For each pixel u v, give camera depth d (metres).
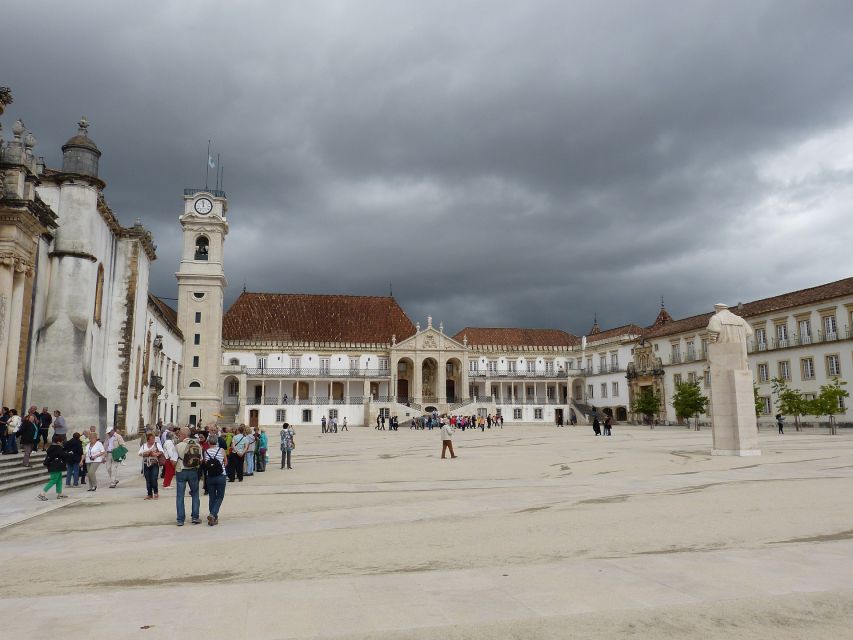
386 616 5.99
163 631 5.66
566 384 99.50
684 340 74.00
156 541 10.28
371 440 45.53
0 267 23.19
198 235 71.38
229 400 83.69
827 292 57.12
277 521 12.09
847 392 48.97
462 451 32.09
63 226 28.53
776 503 12.53
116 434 19.20
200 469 12.41
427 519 11.77
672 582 6.96
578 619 5.79
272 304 92.12
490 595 6.62
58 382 26.89
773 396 61.53
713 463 21.84
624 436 46.50
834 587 6.68
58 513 13.73
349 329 91.50
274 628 5.70
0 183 23.22
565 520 11.20
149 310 46.22
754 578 7.05
